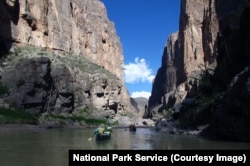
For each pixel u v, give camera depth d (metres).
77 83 128.12
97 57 190.00
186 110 88.94
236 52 66.38
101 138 48.44
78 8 180.38
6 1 112.19
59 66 115.94
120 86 165.38
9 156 29.06
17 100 92.31
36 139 48.34
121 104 166.75
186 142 44.69
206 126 63.94
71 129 87.50
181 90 187.50
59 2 154.50
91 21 193.00
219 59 82.19
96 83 143.88
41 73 100.81
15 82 93.88
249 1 63.53
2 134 58.59
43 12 136.50
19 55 110.44
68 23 158.50
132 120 157.12
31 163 25.20
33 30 129.50
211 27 195.12
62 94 113.94
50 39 138.75
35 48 124.12
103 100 144.88
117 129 98.88
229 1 141.75
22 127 73.62
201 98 80.38
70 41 157.25
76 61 147.62
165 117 162.25
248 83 41.78
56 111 110.06
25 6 123.88
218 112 54.09
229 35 68.56
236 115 47.19
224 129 50.06
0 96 89.50
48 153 31.36
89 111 128.75
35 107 98.19
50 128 88.00
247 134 43.25
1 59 102.62
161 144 41.91
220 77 79.19
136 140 49.62
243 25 63.44
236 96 46.75
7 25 112.56
